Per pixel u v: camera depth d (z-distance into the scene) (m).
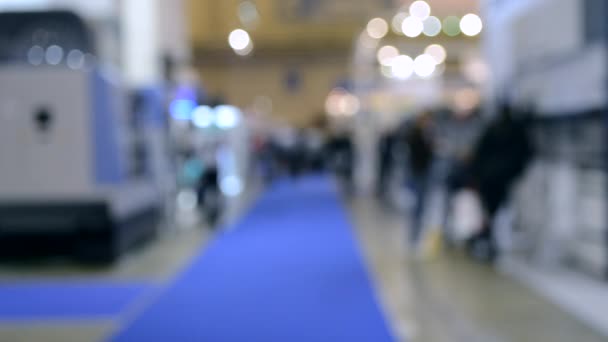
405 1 20.75
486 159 6.31
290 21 25.41
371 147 17.94
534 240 6.47
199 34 25.78
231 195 15.06
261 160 19.55
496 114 6.76
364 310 4.38
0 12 8.77
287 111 28.72
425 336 3.74
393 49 20.34
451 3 18.81
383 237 8.12
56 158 6.32
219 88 28.28
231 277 5.62
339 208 11.94
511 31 7.31
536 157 6.35
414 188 7.03
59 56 8.91
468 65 20.95
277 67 28.44
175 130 9.86
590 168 5.66
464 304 4.53
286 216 10.60
